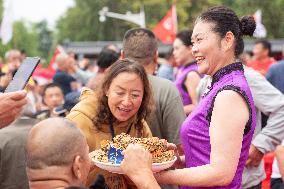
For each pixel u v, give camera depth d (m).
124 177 3.08
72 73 11.05
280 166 3.82
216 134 2.66
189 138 2.89
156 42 4.05
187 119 2.95
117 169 2.68
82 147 2.26
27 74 2.76
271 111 3.85
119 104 3.17
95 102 3.25
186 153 2.95
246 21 2.88
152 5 49.16
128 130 3.33
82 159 2.26
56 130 2.22
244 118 2.67
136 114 3.34
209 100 2.80
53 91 6.75
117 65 3.21
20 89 2.69
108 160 2.77
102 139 3.24
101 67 5.62
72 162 2.22
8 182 3.56
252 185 3.85
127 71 3.16
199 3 48.34
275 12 47.72
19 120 3.68
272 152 4.32
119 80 3.15
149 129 3.57
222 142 2.63
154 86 3.84
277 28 47.97
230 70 2.81
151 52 3.98
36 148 2.20
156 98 3.81
